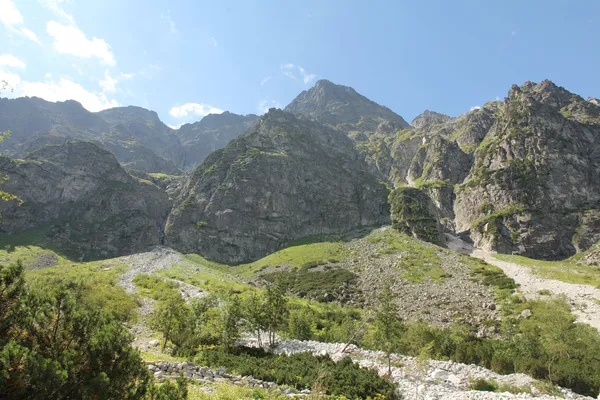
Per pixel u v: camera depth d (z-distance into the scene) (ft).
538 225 529.45
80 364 42.98
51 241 484.74
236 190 609.01
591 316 234.17
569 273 348.18
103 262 408.87
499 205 587.68
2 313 43.93
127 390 44.75
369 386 90.17
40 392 37.32
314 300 316.19
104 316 50.06
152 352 122.11
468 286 320.70
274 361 111.04
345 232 612.70
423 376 112.68
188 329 137.49
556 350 149.28
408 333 176.96
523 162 611.47
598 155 610.65
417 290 316.40
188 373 87.45
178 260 453.99
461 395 91.35
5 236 464.24
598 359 142.20
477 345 159.12
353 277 364.79
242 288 313.73
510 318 235.40
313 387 82.69
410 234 537.24
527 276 342.44
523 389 106.22
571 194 563.07
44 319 45.29
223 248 552.00
